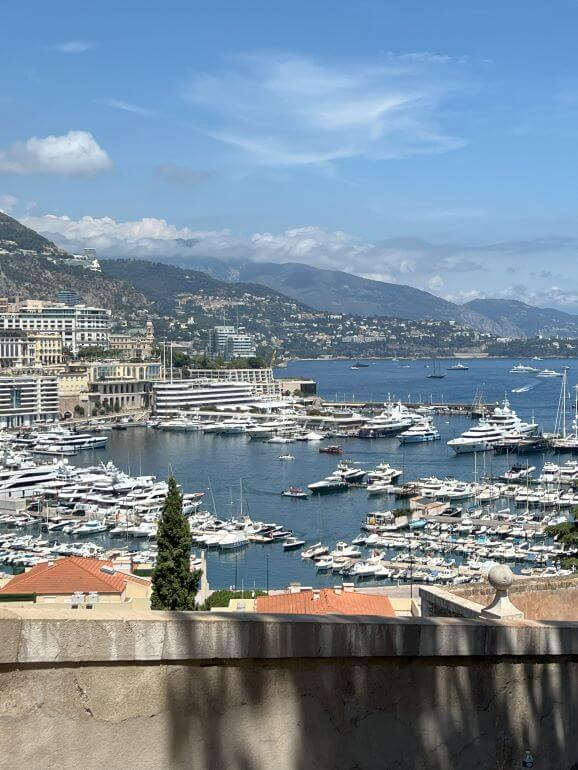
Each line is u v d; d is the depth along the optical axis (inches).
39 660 410.0
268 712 443.5
